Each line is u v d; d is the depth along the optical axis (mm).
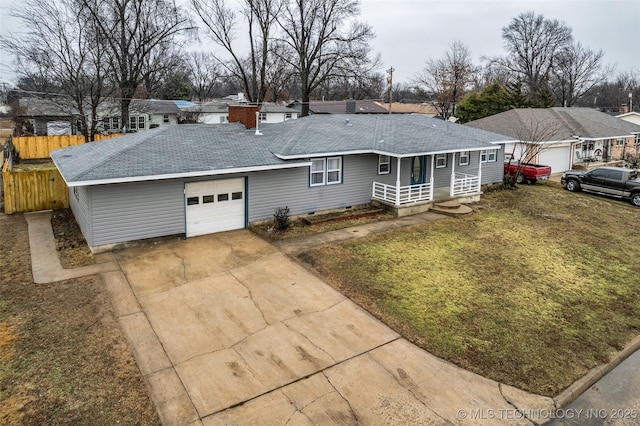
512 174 27250
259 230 15633
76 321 9312
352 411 6938
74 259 12656
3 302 10039
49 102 32031
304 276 11977
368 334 9227
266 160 15414
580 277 12875
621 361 9016
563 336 9602
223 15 40000
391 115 25969
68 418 6531
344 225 16750
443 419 6883
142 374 7648
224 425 6543
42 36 28797
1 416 6508
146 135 16406
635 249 15594
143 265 12328
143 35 35188
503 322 10016
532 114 32531
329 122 21594
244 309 10078
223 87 95812
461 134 22719
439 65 77812
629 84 84938
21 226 15945
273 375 7746
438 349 8789
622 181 22609
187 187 14375
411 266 12953
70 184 11703
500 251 14625
